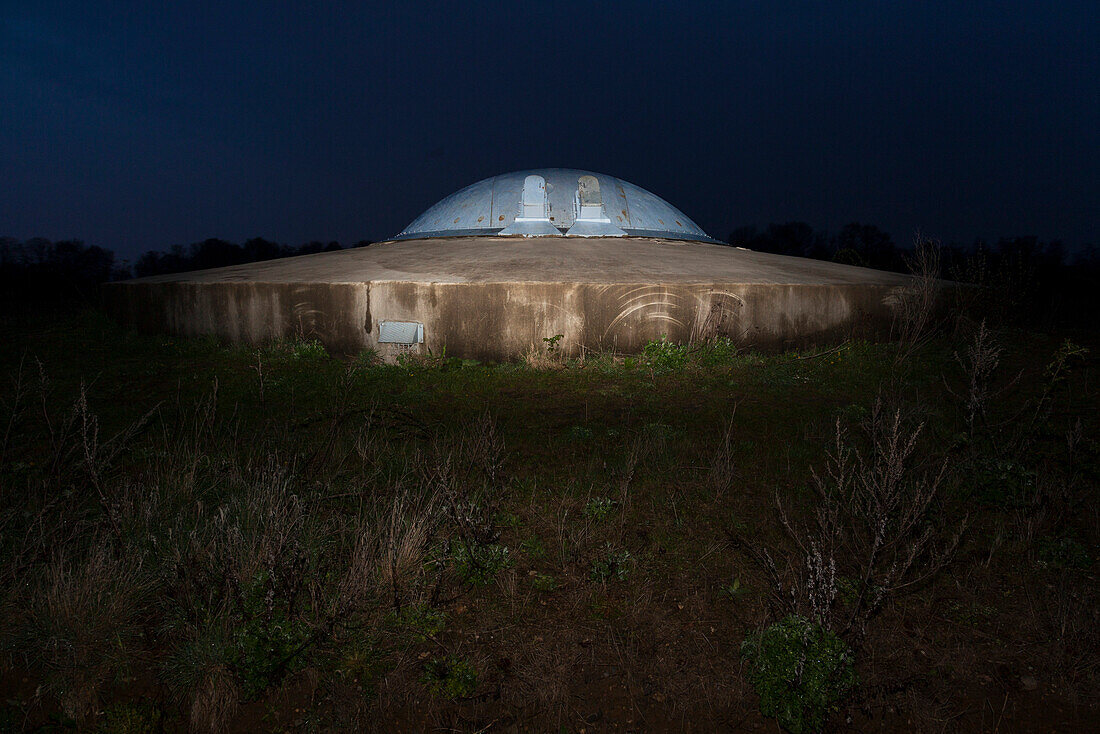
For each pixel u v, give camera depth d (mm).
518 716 3480
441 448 6602
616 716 3473
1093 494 5328
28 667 3713
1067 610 4004
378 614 3973
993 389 8883
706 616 4109
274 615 3787
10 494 5242
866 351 10836
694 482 5801
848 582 4266
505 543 4824
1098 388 8844
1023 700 3523
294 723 3445
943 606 4172
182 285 11898
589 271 11359
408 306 10688
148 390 9188
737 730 3387
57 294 20062
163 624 3951
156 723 3428
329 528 4855
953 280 14016
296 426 7195
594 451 6633
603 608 4176
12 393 9016
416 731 3408
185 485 5352
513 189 16844
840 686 3359
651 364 9906
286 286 11148
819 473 5957
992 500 5199
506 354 10625
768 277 11602
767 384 9172
